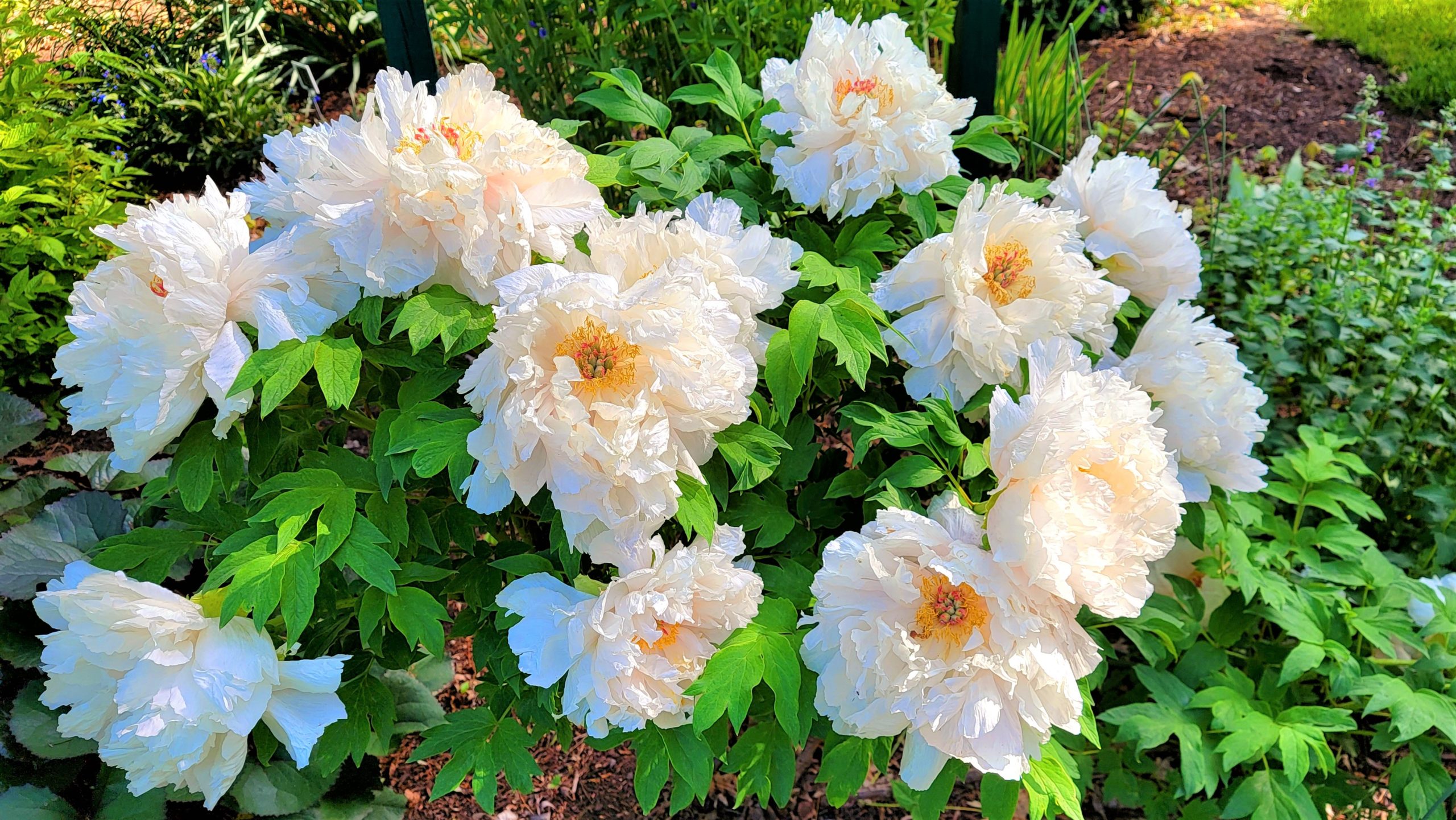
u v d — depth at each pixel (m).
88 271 1.77
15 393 1.74
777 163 1.00
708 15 1.61
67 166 1.85
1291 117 2.42
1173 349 1.00
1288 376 1.56
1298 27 2.86
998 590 0.78
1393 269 1.66
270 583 0.80
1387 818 1.24
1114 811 1.26
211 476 0.87
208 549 0.97
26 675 1.20
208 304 0.81
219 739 0.87
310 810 1.17
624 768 1.30
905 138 0.96
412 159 0.82
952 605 0.81
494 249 0.84
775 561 1.01
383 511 0.88
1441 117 2.36
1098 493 0.78
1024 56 2.03
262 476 0.98
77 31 2.53
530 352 0.78
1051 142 2.00
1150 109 2.49
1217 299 1.74
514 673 0.91
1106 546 0.78
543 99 1.85
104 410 0.84
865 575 0.82
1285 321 1.56
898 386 1.09
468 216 0.82
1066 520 0.78
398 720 1.26
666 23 1.78
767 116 1.01
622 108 1.03
